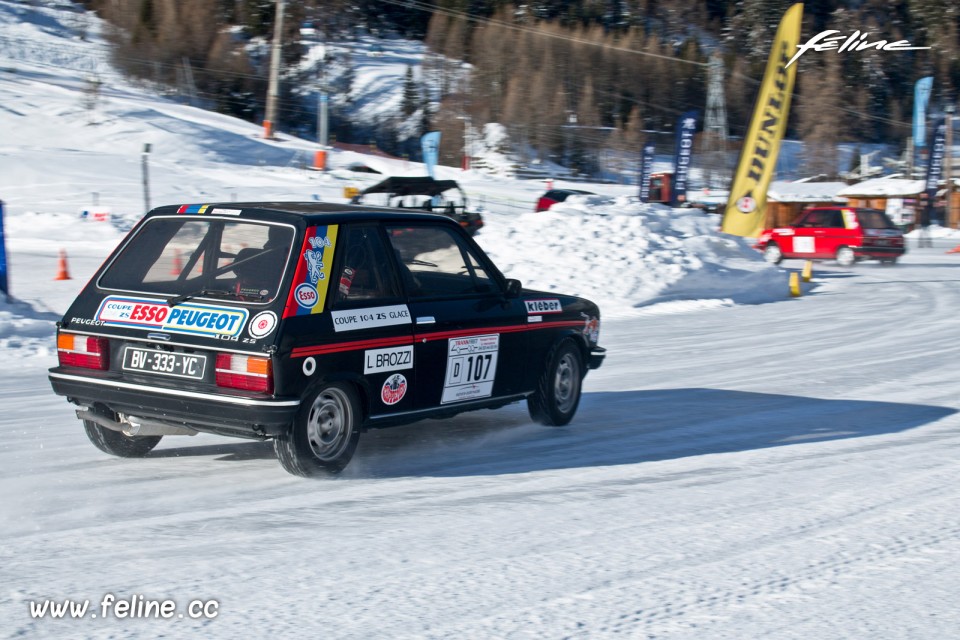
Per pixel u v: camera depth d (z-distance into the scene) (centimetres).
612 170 12106
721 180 10462
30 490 790
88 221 4066
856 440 1052
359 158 8338
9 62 10550
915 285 3177
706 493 818
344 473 862
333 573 598
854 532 709
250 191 5678
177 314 800
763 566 629
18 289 2392
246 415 756
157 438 916
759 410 1228
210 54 12456
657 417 1174
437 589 574
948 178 7856
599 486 836
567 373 1093
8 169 5603
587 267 2630
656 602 561
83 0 15212
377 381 838
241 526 696
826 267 3981
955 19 17962
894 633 525
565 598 564
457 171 8769
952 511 769
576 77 14225
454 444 1000
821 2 18838
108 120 7681
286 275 782
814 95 14412
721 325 2184
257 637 500
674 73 15150
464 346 925
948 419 1176
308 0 15500
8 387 1341
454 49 14225
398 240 889
